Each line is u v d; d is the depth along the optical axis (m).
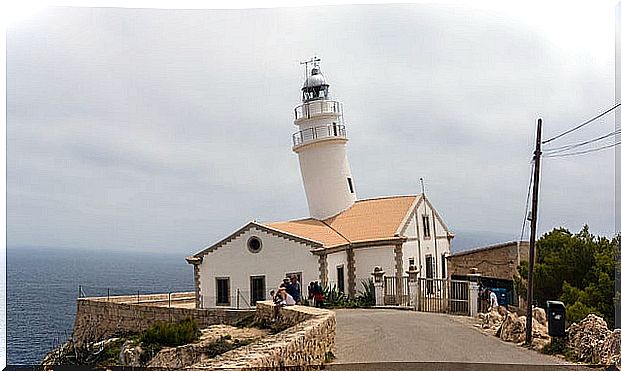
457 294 19.61
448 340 12.73
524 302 19.89
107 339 17.72
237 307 22.22
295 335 8.72
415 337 12.98
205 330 15.88
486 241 22.31
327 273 22.17
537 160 13.61
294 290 19.34
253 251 22.67
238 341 14.14
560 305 11.81
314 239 22.55
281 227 23.08
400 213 25.09
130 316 19.66
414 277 21.83
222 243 22.73
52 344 15.89
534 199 13.38
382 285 22.09
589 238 18.67
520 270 20.27
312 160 26.00
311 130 25.94
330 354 10.60
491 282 23.64
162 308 20.23
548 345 11.77
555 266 18.73
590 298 16.28
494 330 14.57
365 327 14.45
